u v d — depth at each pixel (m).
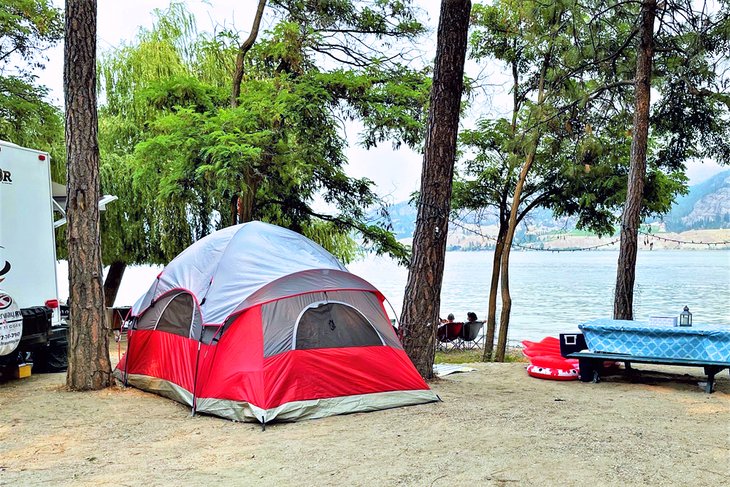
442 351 18.75
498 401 7.18
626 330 8.09
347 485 4.39
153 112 16.72
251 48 15.67
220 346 6.82
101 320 7.93
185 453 5.23
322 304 7.01
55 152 15.41
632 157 11.55
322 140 15.21
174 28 17.80
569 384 8.40
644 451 5.07
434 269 8.66
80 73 7.66
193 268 7.91
